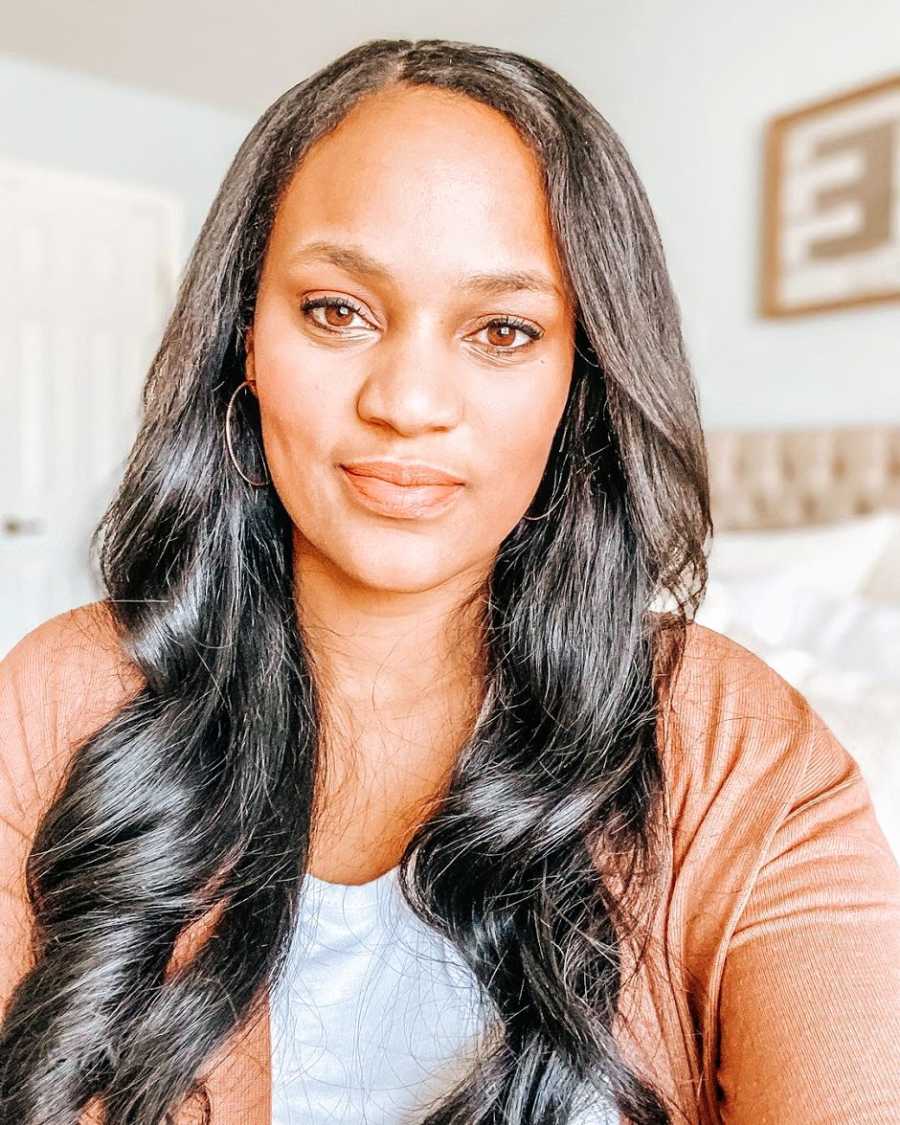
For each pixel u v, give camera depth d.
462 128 0.46
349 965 0.54
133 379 3.73
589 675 0.58
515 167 0.47
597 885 0.53
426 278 0.45
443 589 0.57
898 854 0.74
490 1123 0.48
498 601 0.60
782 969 0.45
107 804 0.58
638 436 0.56
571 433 0.58
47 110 3.38
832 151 1.97
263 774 0.58
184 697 0.61
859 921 0.45
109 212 3.61
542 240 0.47
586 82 2.57
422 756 0.60
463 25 2.79
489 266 0.46
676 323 0.56
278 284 0.48
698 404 0.60
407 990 0.54
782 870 0.48
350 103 0.47
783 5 2.07
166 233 3.72
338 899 0.55
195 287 0.58
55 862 0.58
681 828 0.54
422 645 0.58
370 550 0.49
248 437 0.61
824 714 0.91
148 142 3.62
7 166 3.33
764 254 2.12
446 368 0.47
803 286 2.04
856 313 1.97
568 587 0.59
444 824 0.55
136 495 0.63
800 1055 0.42
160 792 0.59
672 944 0.52
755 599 1.37
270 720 0.60
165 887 0.56
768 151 2.09
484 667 0.60
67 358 3.58
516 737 0.58
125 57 3.25
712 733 0.56
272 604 0.61
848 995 0.42
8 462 3.48
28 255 3.46
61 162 3.44
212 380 0.60
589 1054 0.49
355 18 2.86
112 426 3.70
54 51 3.21
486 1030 0.52
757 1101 0.42
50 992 0.54
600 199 0.50
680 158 2.33
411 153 0.45
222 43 3.10
